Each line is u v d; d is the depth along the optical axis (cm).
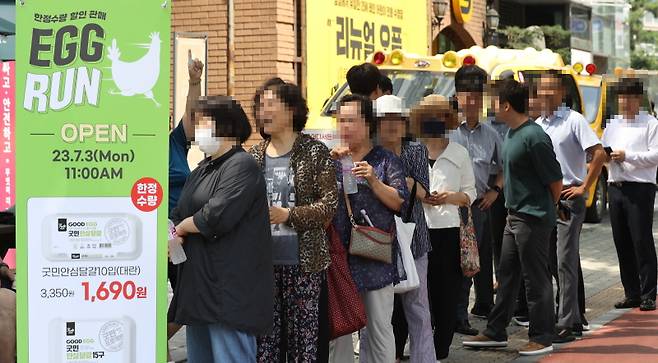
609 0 4334
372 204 746
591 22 4081
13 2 1026
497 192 1062
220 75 1903
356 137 742
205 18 1912
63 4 558
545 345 978
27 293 565
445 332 895
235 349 639
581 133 1023
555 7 3625
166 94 567
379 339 756
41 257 565
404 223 782
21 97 559
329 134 1197
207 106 636
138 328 577
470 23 2689
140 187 570
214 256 631
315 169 701
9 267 763
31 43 557
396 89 1428
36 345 568
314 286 702
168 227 602
